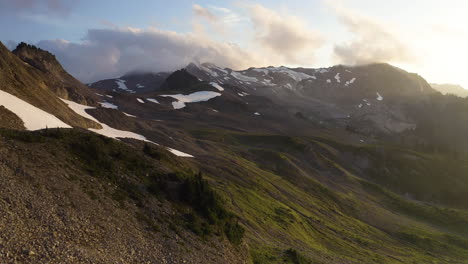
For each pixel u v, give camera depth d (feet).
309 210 376.48
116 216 88.74
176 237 96.99
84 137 118.52
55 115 262.26
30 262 58.65
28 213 69.77
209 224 116.47
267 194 363.76
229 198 278.87
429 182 654.53
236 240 123.95
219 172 370.32
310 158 629.51
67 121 273.54
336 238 312.09
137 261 78.43
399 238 374.02
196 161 390.63
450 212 469.16
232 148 576.61
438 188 638.53
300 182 479.41
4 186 72.49
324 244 288.10
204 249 100.94
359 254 280.72
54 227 70.69
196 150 454.81
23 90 249.96
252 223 234.79
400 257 302.04
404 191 639.35
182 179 128.36
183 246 95.09
